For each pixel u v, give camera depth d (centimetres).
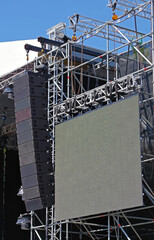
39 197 1945
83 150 1838
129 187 1620
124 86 1758
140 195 1577
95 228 2372
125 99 1698
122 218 2100
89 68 2320
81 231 2144
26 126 1988
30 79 1994
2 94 2497
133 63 2062
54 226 2039
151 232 2014
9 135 2631
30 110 1972
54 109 2092
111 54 2230
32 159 1959
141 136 1677
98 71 2377
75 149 1878
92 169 1781
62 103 2041
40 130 1984
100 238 2252
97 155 1770
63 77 2381
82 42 2072
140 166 1598
